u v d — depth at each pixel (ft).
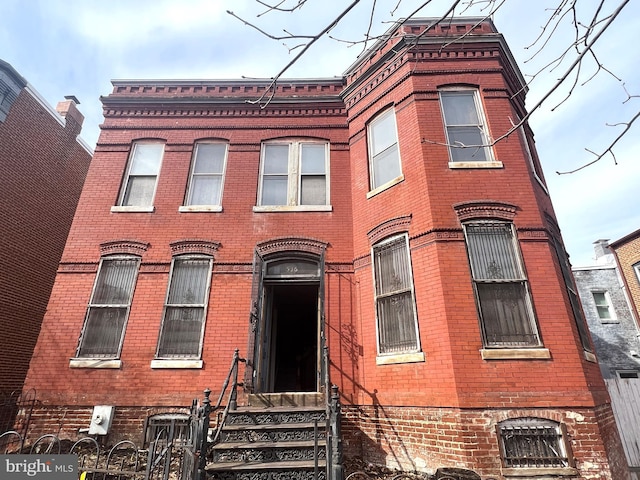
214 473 16.58
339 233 29.12
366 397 23.66
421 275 23.00
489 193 24.27
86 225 29.27
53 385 24.47
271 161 32.65
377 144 30.19
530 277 22.03
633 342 56.08
